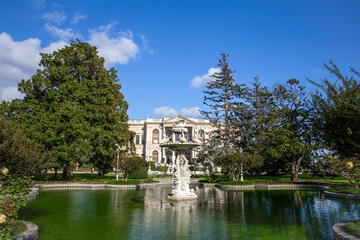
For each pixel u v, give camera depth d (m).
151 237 7.41
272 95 31.27
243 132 36.56
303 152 24.17
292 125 26.59
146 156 64.06
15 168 8.67
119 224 8.98
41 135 23.33
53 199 15.20
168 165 56.53
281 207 12.25
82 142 24.67
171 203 13.55
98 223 9.16
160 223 9.09
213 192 19.14
